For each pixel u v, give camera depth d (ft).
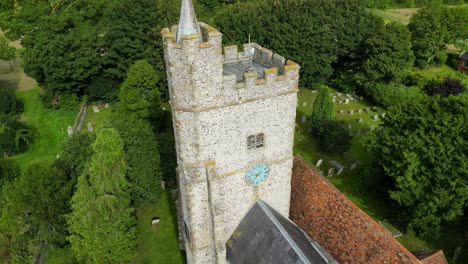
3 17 215.10
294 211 95.96
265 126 79.25
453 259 117.19
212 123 73.87
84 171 111.65
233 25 220.02
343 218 84.94
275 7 221.05
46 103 211.61
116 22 205.16
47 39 196.65
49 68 197.67
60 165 124.36
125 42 204.44
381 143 131.34
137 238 127.24
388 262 75.97
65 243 126.52
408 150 119.44
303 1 216.54
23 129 180.14
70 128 185.16
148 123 154.71
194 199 81.71
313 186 92.84
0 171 158.61
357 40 229.45
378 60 211.61
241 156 80.12
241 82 73.82
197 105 70.85
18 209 112.47
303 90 234.58
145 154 130.72
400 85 212.02
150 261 119.34
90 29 211.00
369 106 215.10
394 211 136.98
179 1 211.61
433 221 118.52
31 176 115.03
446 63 273.33
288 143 83.97
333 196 87.97
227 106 73.20
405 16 345.31
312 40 215.31
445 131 114.52
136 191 130.93
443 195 112.57
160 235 128.88
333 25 221.05
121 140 109.19
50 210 114.42
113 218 108.37
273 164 84.94
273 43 217.36
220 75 69.87
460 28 257.75
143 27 205.67
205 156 77.05
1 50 221.46
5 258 120.26
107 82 215.92
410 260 73.15
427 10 251.39
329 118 174.09
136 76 155.74
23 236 115.65
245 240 85.71
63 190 116.98
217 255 87.45
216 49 67.31
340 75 238.68
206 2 286.87
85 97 217.56
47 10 213.87
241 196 85.20
